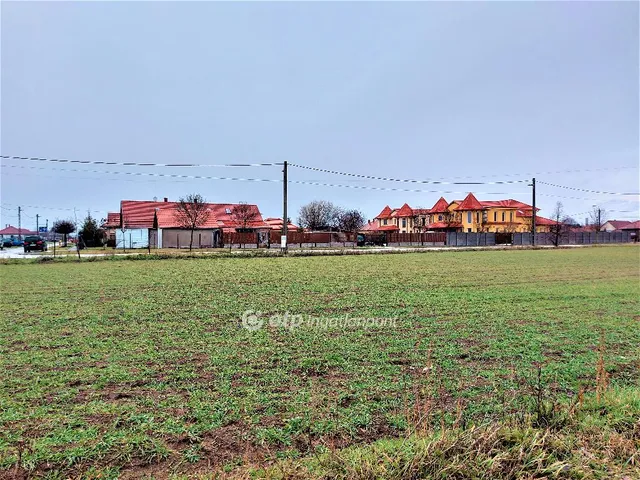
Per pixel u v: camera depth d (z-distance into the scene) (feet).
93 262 74.43
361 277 53.21
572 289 43.34
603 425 11.78
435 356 20.17
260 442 11.69
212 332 25.00
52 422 12.87
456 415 12.69
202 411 13.71
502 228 226.38
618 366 19.06
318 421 12.99
